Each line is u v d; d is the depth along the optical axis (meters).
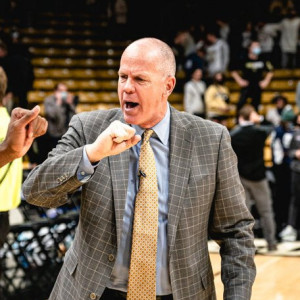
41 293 7.28
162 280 2.81
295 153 10.09
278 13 18.47
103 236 2.77
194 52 14.80
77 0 19.64
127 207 2.80
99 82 17.17
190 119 2.95
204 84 13.65
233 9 18.62
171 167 2.83
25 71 9.95
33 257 8.66
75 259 2.84
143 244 2.75
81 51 17.94
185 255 2.81
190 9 18.66
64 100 10.76
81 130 2.87
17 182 3.86
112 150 2.43
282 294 7.20
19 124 2.04
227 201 2.92
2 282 7.66
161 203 2.81
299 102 13.44
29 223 8.03
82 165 2.51
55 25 18.73
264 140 9.08
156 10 18.59
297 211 10.15
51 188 2.58
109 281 2.82
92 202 2.78
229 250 2.93
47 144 10.45
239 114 9.20
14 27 15.91
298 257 9.06
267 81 14.92
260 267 8.50
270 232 9.34
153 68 2.64
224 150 2.91
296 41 16.58
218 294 6.97
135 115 2.68
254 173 9.11
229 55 16.31
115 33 18.95
